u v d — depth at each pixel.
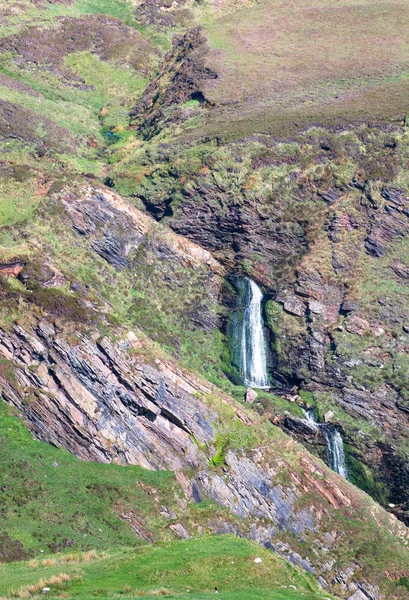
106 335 69.56
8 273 71.81
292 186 96.88
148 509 62.28
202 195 96.38
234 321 91.38
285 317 90.75
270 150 98.94
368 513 67.81
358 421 84.12
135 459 66.81
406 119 101.56
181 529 61.81
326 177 97.12
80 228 86.12
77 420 66.38
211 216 95.69
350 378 85.81
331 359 87.19
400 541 67.25
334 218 95.06
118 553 46.97
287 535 65.19
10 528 55.34
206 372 86.38
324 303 90.56
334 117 103.56
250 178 96.69
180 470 66.75
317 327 89.12
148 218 92.31
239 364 89.62
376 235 93.75
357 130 101.00
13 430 64.81
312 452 81.94
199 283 91.81
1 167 90.06
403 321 88.31
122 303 85.00
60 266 78.94
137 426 67.88
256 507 65.94
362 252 93.38
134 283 87.62
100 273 85.25
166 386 69.12
